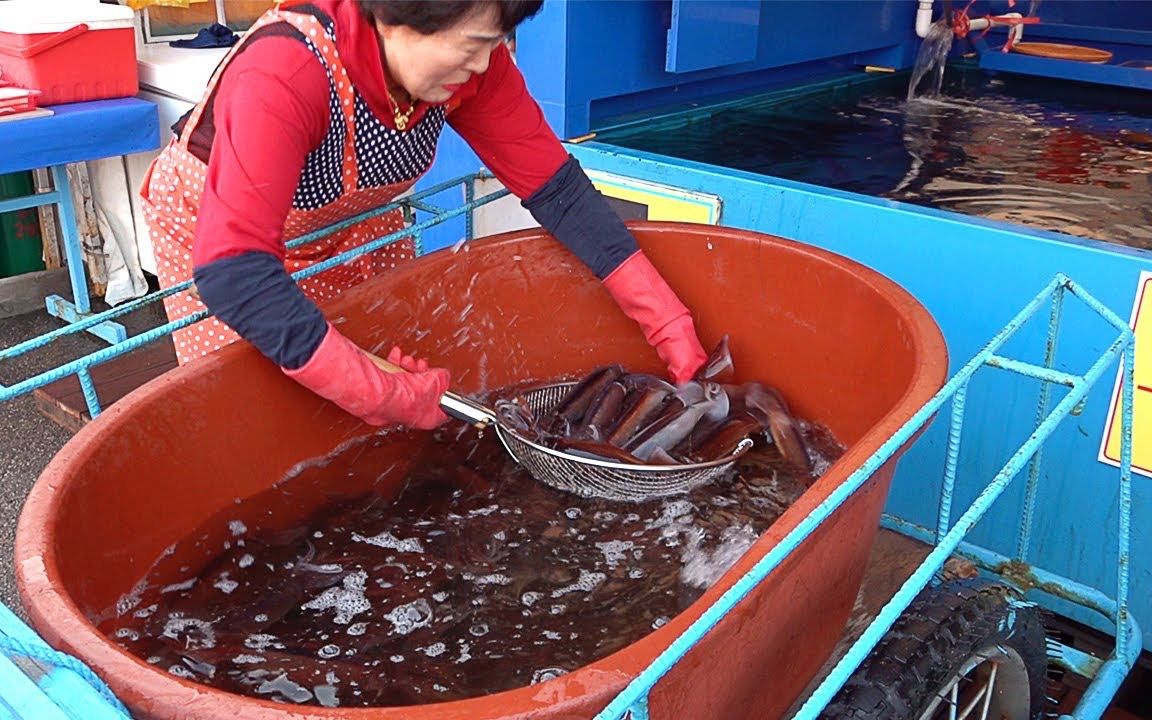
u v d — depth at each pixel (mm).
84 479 1036
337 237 1704
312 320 1213
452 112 1527
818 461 1518
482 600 1191
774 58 3082
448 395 1375
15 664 720
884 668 1190
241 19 3705
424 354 1582
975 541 1990
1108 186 2369
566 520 1363
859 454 1002
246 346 1281
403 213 1878
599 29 2400
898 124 2967
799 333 1611
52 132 2732
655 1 2521
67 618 796
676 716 854
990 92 3455
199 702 709
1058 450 1832
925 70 3393
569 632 1137
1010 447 1882
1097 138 2852
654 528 1345
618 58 2492
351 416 1447
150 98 3148
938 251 1854
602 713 656
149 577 1148
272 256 1207
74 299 3387
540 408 1649
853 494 991
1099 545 1841
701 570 1254
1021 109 3213
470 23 1145
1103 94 3426
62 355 3123
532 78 2439
